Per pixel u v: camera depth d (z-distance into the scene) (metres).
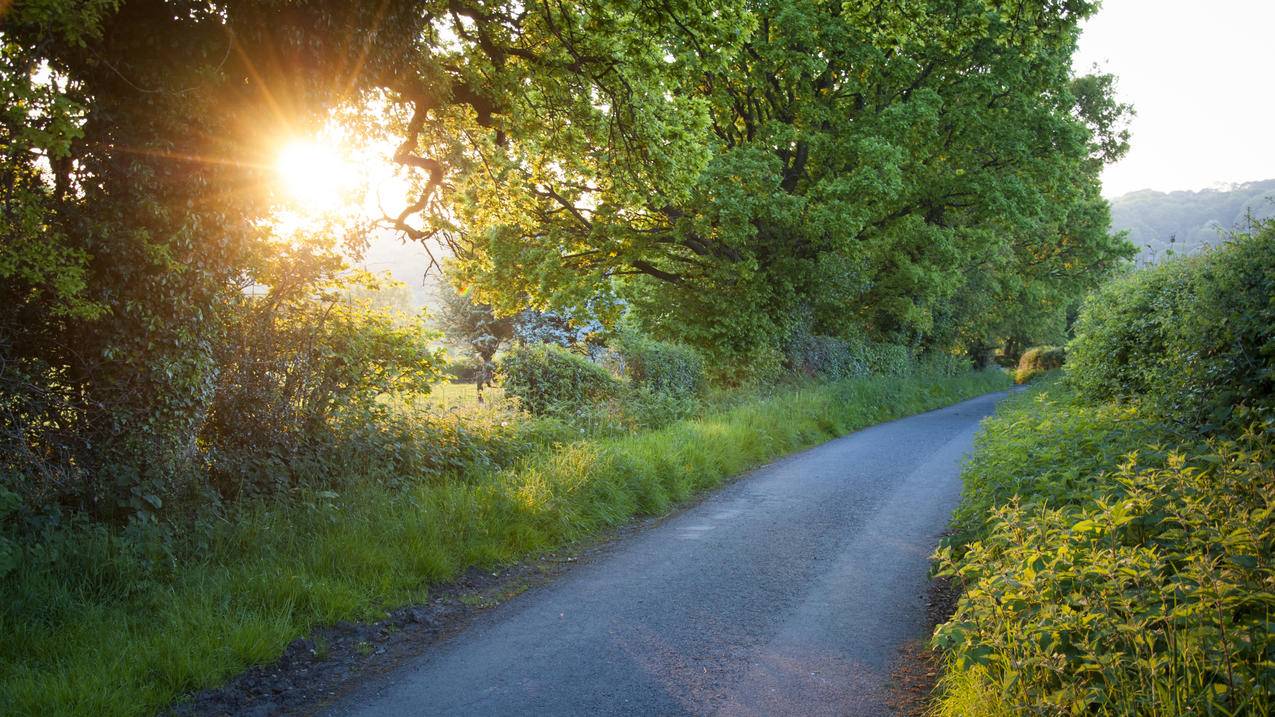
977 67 23.67
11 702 3.88
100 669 4.28
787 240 23.98
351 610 5.58
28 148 5.34
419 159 10.84
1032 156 25.23
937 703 4.03
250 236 7.05
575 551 7.74
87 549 5.40
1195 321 6.83
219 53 6.38
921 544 7.60
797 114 23.02
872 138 20.73
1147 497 4.08
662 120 11.82
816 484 11.10
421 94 9.43
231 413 7.63
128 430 6.33
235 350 7.67
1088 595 3.44
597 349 18.94
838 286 25.77
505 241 22.06
